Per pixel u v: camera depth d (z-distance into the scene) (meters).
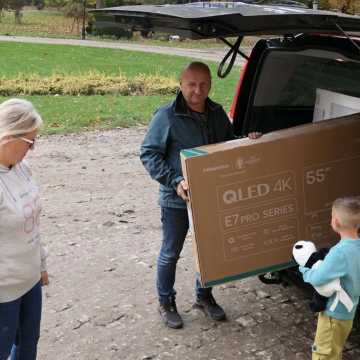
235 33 3.34
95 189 7.17
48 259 5.12
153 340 3.91
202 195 3.15
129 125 11.30
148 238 5.64
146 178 7.68
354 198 3.10
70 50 27.80
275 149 3.20
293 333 3.99
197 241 3.22
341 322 3.15
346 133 3.32
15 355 3.17
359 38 3.88
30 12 53.66
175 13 3.15
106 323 4.11
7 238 2.75
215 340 3.91
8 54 24.70
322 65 4.21
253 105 4.49
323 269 3.05
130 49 29.88
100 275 4.84
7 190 2.71
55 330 4.01
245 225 3.27
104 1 37.78
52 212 6.31
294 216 3.34
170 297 4.07
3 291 2.81
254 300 4.44
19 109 2.65
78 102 13.77
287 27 3.30
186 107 3.69
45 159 8.56
